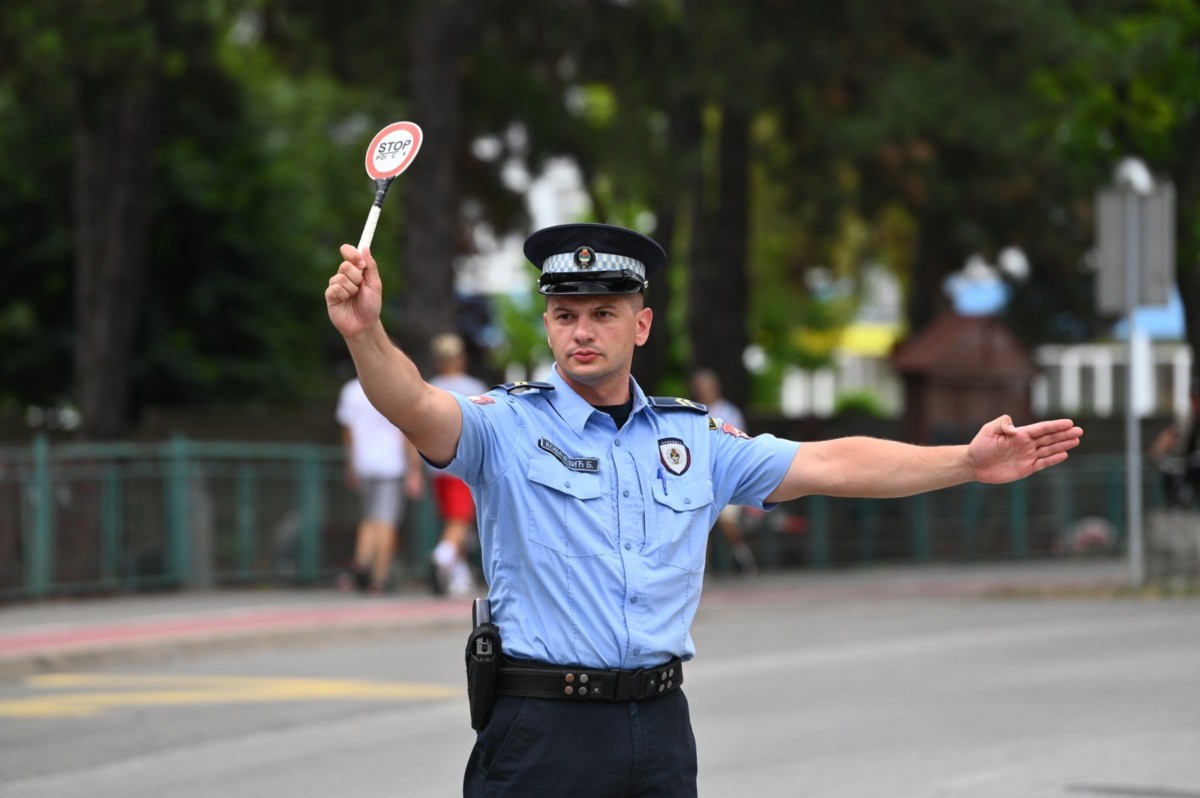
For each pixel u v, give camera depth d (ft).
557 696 42.50
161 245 299.79
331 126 381.19
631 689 42.73
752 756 84.38
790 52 205.46
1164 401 455.63
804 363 499.92
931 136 229.04
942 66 206.80
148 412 253.24
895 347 226.38
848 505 210.38
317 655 125.18
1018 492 222.07
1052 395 480.64
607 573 42.73
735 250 252.83
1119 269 160.76
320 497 176.24
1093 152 187.62
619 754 42.57
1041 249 311.88
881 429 250.57
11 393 311.06
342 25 219.00
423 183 201.36
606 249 43.42
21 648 118.32
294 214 313.53
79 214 245.24
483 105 239.91
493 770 42.80
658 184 219.00
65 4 185.16
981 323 219.82
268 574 171.22
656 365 234.99
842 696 102.94
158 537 163.63
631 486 43.47
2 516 148.15
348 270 39.60
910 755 84.07
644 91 216.54
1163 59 178.29
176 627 131.34
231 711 98.89
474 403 43.01
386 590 160.45
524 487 42.93
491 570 43.65
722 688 106.73
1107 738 87.51
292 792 77.46
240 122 306.14
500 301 483.10
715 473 45.03
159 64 206.39
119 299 244.42
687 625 44.11
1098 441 264.11
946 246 317.83
